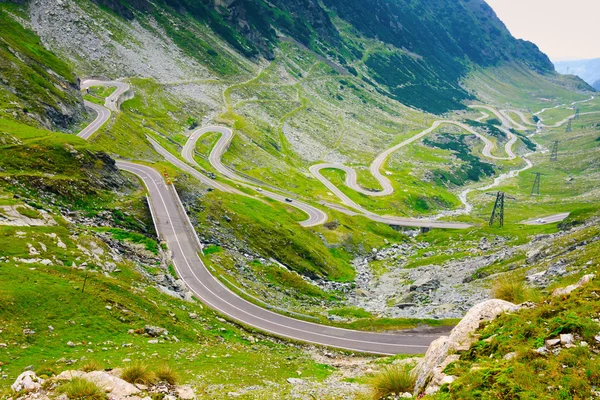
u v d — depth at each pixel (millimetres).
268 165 175250
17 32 134625
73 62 170500
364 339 56344
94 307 37531
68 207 67812
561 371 12992
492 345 15938
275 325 57469
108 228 67938
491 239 118750
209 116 196125
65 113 109312
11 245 41875
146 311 42625
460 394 13445
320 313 66125
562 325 14906
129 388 18859
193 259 70812
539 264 64375
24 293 34312
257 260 84188
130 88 170625
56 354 28484
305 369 40281
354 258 116625
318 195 164500
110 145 110188
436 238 132625
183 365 31172
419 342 55281
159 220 80750
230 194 113812
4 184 60750
